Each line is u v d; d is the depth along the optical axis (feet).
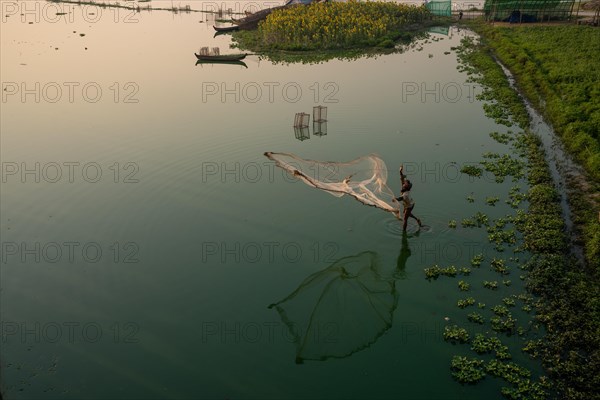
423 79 115.55
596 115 78.84
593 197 58.59
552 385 34.50
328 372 37.58
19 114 98.43
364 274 48.96
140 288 48.14
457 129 83.82
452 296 44.91
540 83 101.86
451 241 52.70
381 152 75.41
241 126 89.25
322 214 59.82
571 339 37.99
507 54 127.65
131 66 136.77
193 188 67.62
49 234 58.18
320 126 87.92
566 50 123.75
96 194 67.00
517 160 70.08
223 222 59.16
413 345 39.70
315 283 48.19
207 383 36.88
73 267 51.83
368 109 96.07
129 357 39.68
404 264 49.80
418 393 35.22
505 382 35.35
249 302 45.93
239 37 177.27
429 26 187.21
